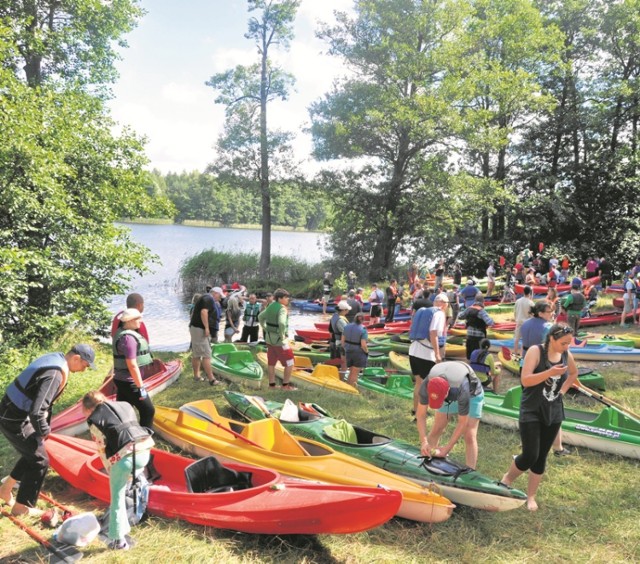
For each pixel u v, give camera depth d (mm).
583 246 35656
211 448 6840
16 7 19688
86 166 16469
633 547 5160
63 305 14602
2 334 11977
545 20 37875
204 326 10680
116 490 4809
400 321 20891
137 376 6391
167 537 5008
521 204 35062
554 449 7504
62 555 4617
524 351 7898
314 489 5176
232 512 5102
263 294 31297
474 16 36031
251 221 119125
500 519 5664
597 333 16391
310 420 7668
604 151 37062
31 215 13828
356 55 32031
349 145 32156
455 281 27172
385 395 10266
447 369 6008
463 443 7867
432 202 32375
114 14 22344
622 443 7328
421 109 30281
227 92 37469
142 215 18375
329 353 13516
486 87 34375
